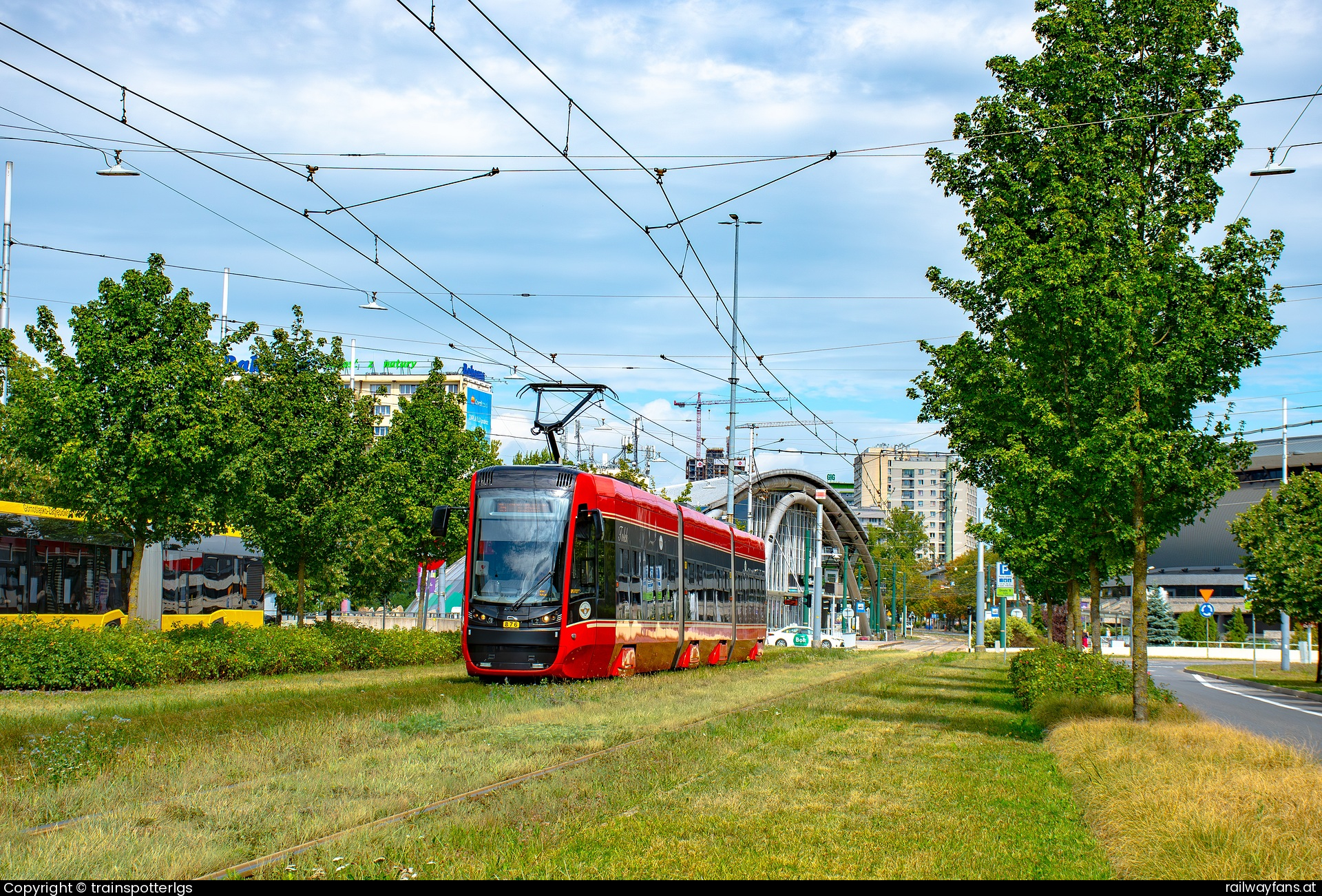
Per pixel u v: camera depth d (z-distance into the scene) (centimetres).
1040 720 1802
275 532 2552
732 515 4322
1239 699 3039
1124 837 866
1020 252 1727
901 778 1184
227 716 1541
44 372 2198
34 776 1023
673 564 2900
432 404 3325
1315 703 3030
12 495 3550
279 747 1230
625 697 1969
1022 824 959
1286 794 936
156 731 1352
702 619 3164
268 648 2428
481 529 2267
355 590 3170
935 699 2362
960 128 1911
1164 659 6562
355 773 1088
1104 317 1611
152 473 2142
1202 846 816
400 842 789
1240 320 1606
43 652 1934
